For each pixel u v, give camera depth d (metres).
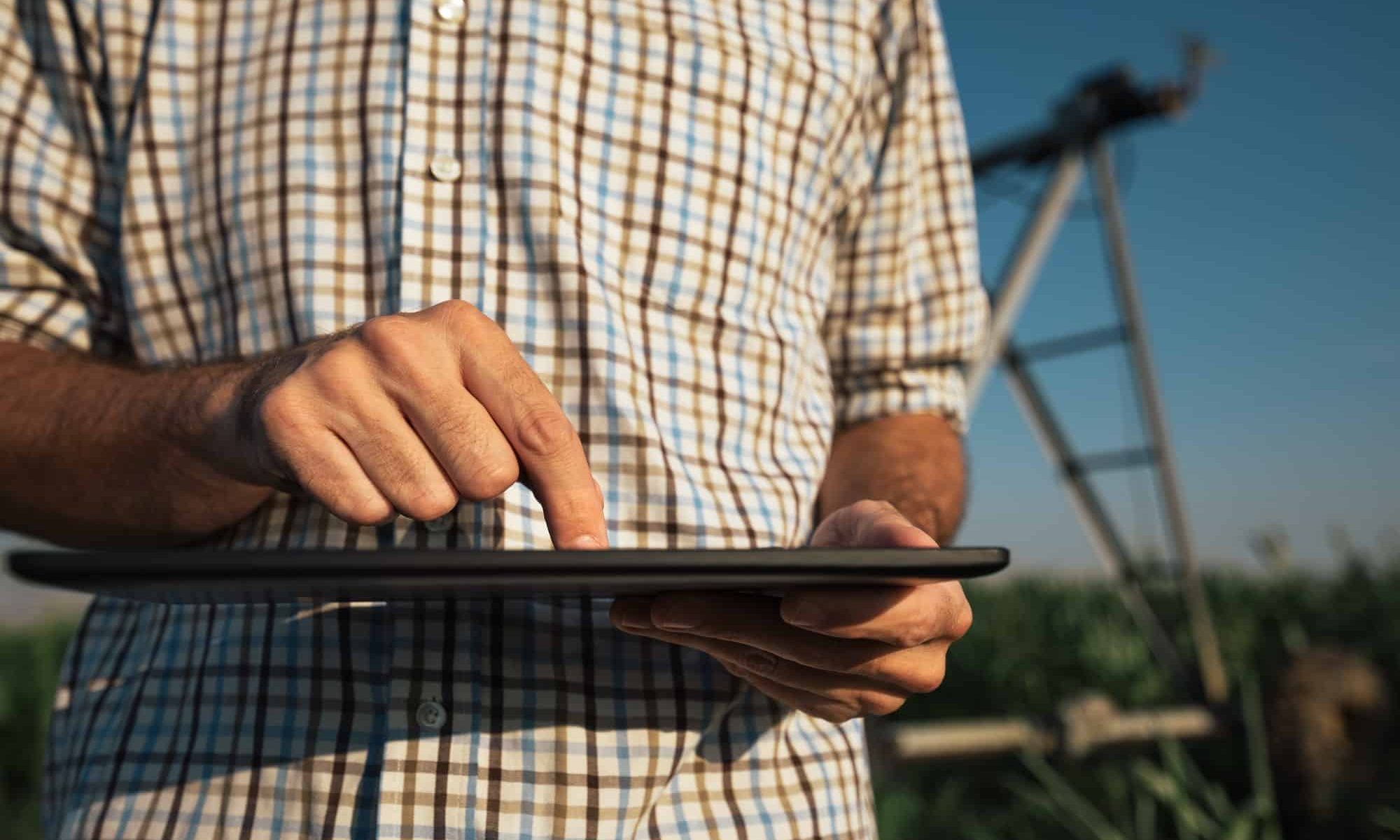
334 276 0.79
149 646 0.80
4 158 0.84
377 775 0.71
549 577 0.46
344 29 0.83
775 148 0.94
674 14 0.89
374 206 0.79
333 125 0.81
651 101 0.87
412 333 0.57
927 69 1.20
